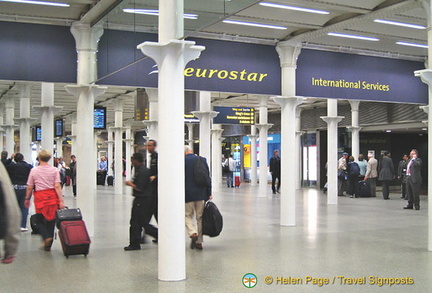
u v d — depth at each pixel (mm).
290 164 13148
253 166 33094
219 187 31797
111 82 11609
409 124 25672
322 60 14133
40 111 16266
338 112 30375
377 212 16484
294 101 13336
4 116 35188
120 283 7117
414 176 17344
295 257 8867
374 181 23656
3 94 26047
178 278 7258
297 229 12383
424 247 9891
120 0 9562
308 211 16812
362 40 13898
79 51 11359
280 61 13570
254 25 12117
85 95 11469
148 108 22875
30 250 9688
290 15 11555
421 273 7672
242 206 18438
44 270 7961
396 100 15312
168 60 7395
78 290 6742
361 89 14719
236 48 12945
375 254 9148
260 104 25297
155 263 8477
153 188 9898
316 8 11109
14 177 11914
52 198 9523
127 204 19422
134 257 9000
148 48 7355
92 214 11547
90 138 11555
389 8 10875
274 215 15422
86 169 11523
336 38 13625
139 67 11820
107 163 44438
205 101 20312
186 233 11656
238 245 10102
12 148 26688
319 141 30812
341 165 24406
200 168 9578
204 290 6707
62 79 11312
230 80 12883
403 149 30516
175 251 7266
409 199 17594
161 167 7383
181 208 7363
